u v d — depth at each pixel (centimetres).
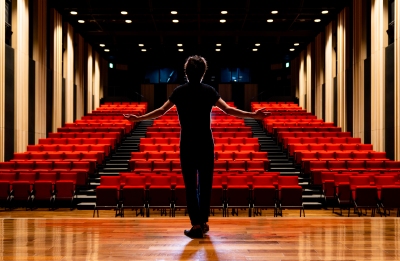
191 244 327
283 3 1596
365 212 1030
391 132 1238
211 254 291
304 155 1304
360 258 277
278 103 2353
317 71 2038
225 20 1770
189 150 372
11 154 1303
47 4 1620
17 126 1345
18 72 1351
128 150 1549
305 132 1549
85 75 2156
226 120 1878
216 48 2308
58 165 1190
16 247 317
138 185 996
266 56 2578
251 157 1307
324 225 429
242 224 440
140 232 388
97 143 1471
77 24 1908
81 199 1130
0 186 1008
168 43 2170
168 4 1586
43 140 1451
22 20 1386
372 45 1387
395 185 983
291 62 2577
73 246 321
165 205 926
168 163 1210
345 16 1633
